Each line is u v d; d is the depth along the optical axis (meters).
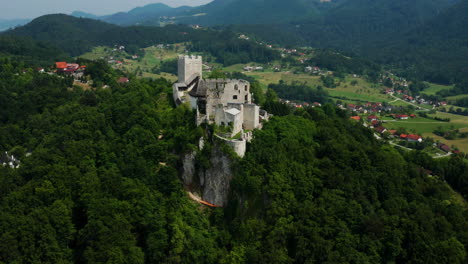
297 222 93.81
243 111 116.44
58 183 100.81
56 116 165.00
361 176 111.94
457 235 97.69
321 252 87.94
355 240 92.00
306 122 132.62
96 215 93.25
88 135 126.88
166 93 153.12
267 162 103.38
